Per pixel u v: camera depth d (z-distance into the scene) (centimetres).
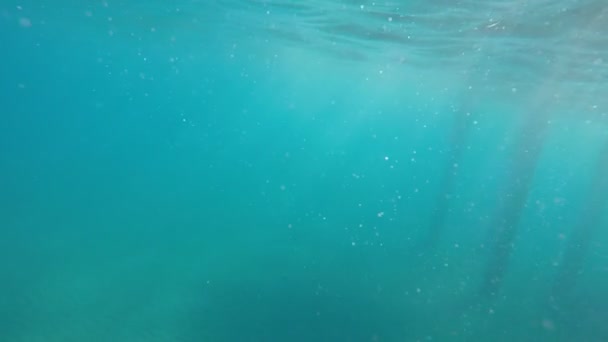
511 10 1176
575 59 1596
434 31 1573
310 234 2259
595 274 1973
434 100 4372
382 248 2069
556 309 1532
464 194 3956
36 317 1221
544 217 3469
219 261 1766
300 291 1503
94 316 1262
